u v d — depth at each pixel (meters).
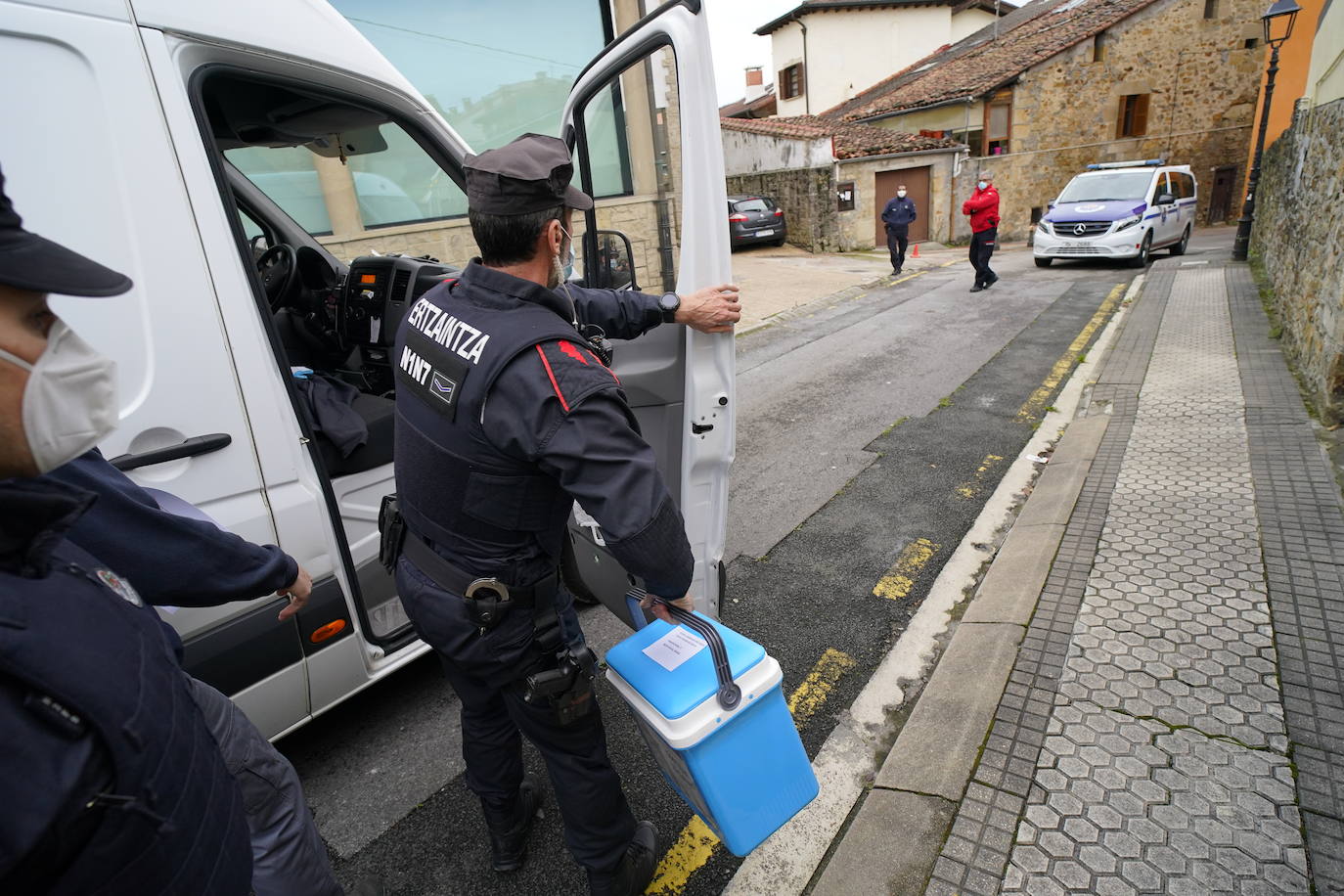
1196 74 18.66
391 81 2.20
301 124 2.79
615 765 2.20
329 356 3.04
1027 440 4.52
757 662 1.42
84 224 1.52
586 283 2.78
